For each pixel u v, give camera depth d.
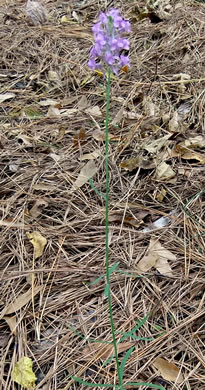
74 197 0.69
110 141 0.78
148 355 0.52
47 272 0.60
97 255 0.62
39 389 0.50
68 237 0.64
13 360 0.52
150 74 0.94
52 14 1.19
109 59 0.40
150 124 0.81
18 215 0.67
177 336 0.54
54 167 0.74
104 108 0.87
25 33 1.09
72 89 0.93
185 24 1.08
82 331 0.55
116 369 0.51
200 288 0.58
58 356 0.52
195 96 0.87
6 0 1.29
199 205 0.68
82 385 0.50
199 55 0.98
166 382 0.50
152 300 0.57
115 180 0.72
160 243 0.63
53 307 0.57
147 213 0.67
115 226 0.66
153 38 1.06
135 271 0.60
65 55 1.03
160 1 1.17
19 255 0.62
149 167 0.72
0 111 0.88
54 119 0.84
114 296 0.58
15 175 0.73
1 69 0.99
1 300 0.58
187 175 0.72
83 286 0.59
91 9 1.20
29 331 0.55
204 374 0.51
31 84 0.95
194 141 0.77
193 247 0.63
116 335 0.54
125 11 1.17
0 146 0.77
